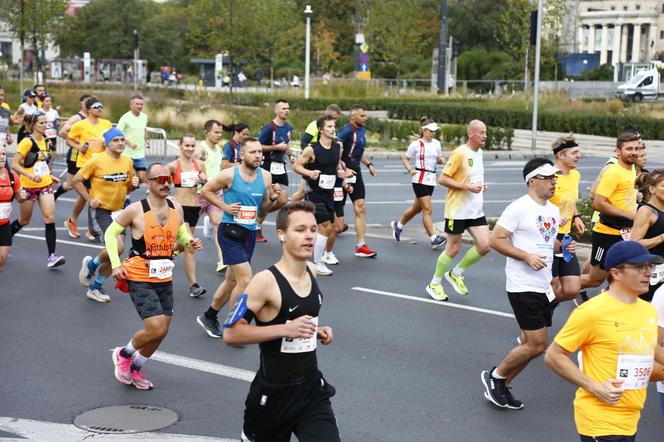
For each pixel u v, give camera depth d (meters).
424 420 6.77
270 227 15.23
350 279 11.54
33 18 41.31
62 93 41.34
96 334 8.91
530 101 46.31
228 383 7.52
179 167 10.86
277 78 80.56
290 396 4.85
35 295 10.37
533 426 6.69
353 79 54.06
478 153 10.10
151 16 93.00
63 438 6.29
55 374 7.69
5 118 17.89
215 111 34.44
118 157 10.29
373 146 29.89
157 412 6.82
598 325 4.83
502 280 11.64
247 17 46.75
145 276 7.23
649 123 35.94
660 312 5.56
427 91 55.69
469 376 7.82
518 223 6.89
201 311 9.85
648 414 6.99
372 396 7.27
